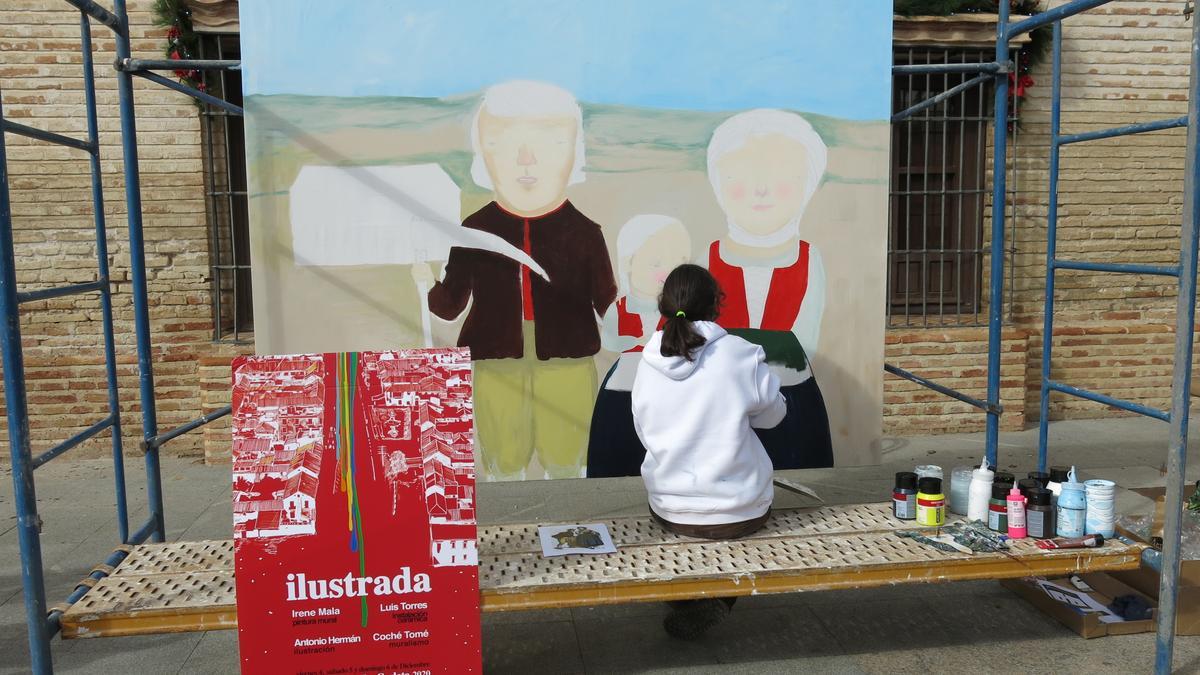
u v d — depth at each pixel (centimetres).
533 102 366
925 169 646
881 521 340
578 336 380
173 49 584
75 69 591
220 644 342
